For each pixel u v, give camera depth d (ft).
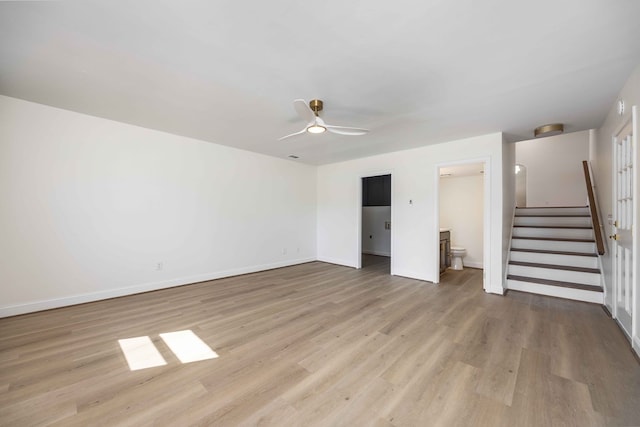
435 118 10.37
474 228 18.99
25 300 9.60
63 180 10.25
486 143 12.55
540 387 5.71
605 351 7.15
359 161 18.12
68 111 10.24
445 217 20.29
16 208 9.39
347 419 4.84
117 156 11.48
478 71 7.02
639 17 5.01
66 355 6.97
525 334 8.21
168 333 8.30
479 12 4.95
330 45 5.98
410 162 15.38
